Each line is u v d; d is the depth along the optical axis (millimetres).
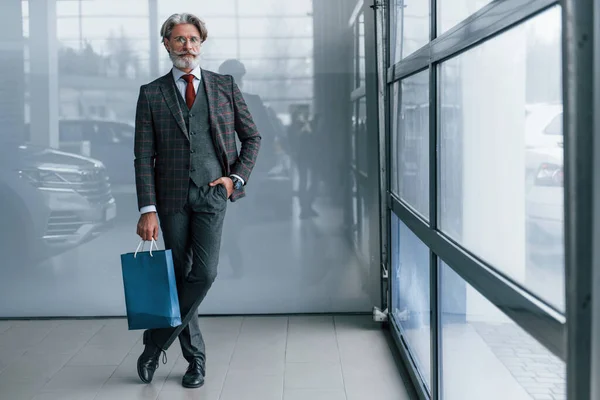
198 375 3609
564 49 1354
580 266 1340
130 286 3434
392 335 4324
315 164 4863
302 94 4832
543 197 1616
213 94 3535
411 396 3416
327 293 4930
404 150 3906
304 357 4023
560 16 1447
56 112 4840
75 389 3576
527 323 1692
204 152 3490
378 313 4547
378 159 4656
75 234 4895
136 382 3668
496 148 2021
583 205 1331
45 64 4812
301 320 4781
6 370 3865
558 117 1500
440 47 2719
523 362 1809
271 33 4812
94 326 4711
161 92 3490
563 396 1506
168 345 3611
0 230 4879
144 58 4828
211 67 4824
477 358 2318
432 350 2980
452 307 2717
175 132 3475
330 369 3814
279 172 4863
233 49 4812
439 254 2770
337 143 4848
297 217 4887
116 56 4820
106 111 4848
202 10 4809
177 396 3467
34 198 4871
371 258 4895
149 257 3418
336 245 4898
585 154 1325
